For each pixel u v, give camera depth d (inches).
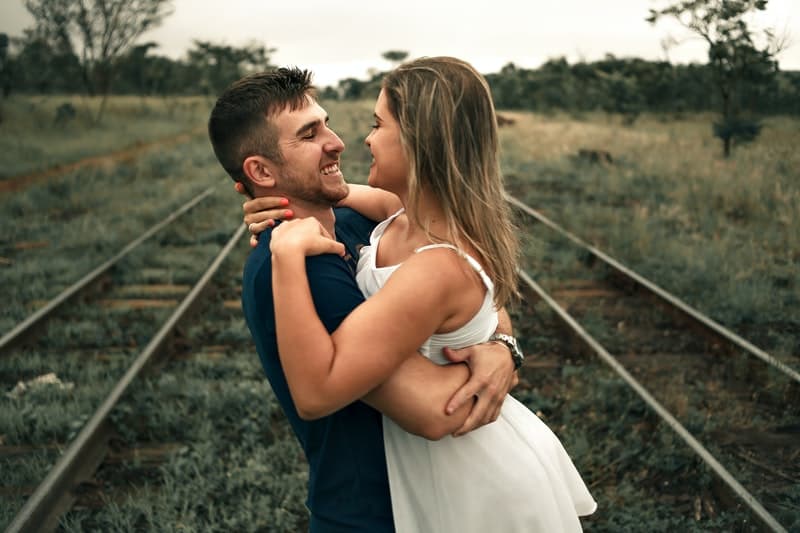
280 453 162.7
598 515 140.1
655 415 171.9
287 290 54.3
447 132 57.2
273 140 63.0
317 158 64.1
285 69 65.9
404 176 59.9
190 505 144.4
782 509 138.2
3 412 177.3
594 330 236.4
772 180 449.1
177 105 1455.5
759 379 198.7
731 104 596.4
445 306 56.5
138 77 1605.6
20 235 384.8
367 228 77.0
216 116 64.4
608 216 393.4
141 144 906.7
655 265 310.0
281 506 144.5
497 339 63.7
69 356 221.0
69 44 1150.3
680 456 154.8
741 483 150.3
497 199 61.0
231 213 441.1
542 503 60.1
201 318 252.2
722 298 267.0
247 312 62.7
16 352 224.8
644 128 986.7
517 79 1534.2
